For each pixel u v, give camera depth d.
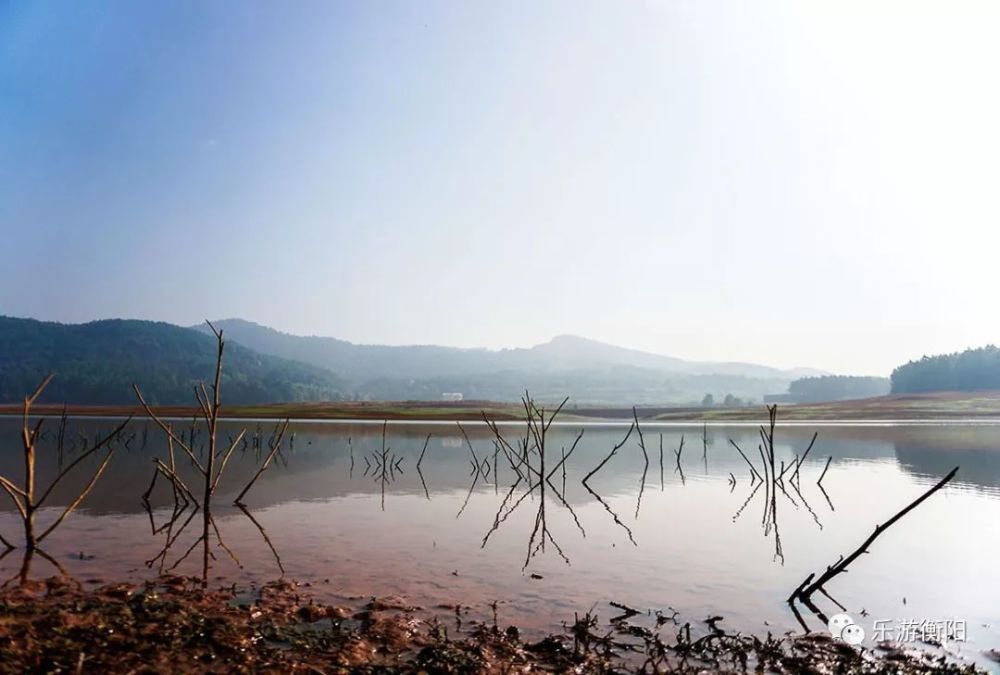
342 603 12.45
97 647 9.33
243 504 24.53
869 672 9.80
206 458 44.44
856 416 129.00
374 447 56.59
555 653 10.30
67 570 14.45
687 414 161.38
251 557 15.97
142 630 10.06
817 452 51.22
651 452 53.31
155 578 13.97
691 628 11.61
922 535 19.91
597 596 13.39
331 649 9.96
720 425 106.75
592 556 16.89
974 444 57.94
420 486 31.12
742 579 14.86
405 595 13.08
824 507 25.34
